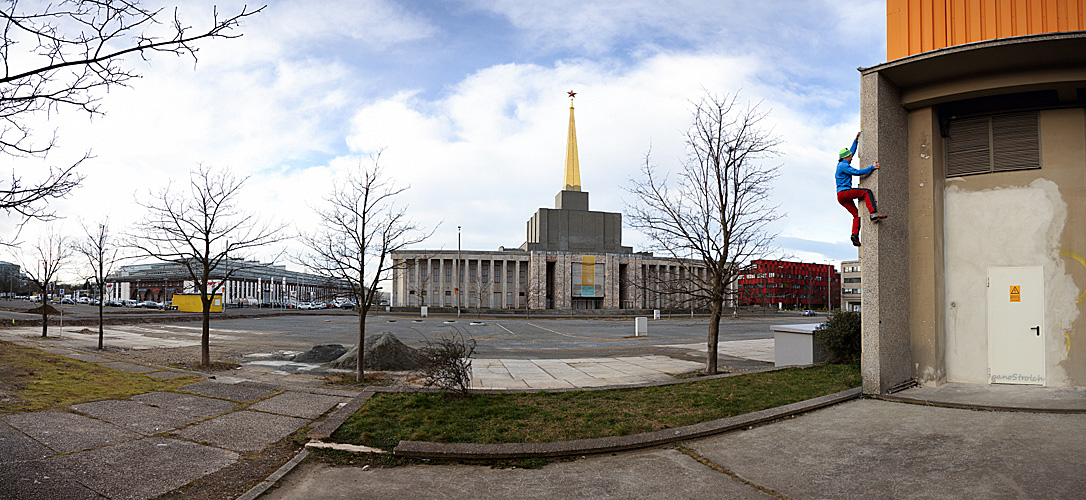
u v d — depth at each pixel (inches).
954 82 376.8
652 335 1288.1
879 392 360.2
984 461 225.6
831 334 553.6
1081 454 228.1
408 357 613.9
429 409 357.1
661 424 305.7
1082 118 368.5
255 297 4185.5
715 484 219.1
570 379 541.3
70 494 202.5
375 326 1523.1
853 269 4591.5
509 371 601.3
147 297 3703.3
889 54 396.8
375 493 218.5
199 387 420.8
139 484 218.2
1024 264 378.6
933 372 386.6
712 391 406.6
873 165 368.5
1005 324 382.6
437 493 218.1
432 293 3221.0
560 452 263.3
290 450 275.4
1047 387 366.0
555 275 3216.0
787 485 213.8
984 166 395.2
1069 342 363.6
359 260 516.7
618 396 399.2
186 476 230.7
